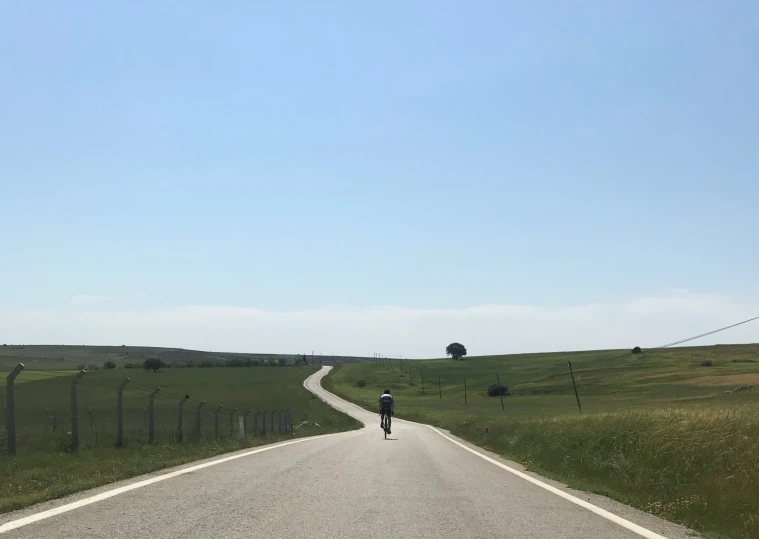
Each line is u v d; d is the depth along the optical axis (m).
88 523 8.22
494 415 55.50
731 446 12.90
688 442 13.66
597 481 14.32
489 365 197.88
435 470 15.54
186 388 116.44
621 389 115.38
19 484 11.40
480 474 15.02
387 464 16.52
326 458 17.77
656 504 11.02
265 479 12.77
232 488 11.45
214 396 104.44
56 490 10.52
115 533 7.68
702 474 12.26
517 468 16.92
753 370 124.31
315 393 133.12
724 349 171.25
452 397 136.12
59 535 7.50
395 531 8.24
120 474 12.96
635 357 171.50
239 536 7.71
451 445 26.62
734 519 9.80
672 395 92.62
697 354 164.38
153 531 7.84
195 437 25.41
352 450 21.28
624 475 13.68
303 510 9.47
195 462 16.20
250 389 120.19
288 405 96.19
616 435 16.42
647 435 15.19
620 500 11.83
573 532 8.55
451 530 8.42
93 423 23.45
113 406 54.28
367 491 11.52
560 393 122.50
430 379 175.75
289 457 17.95
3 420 33.78
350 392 144.00
